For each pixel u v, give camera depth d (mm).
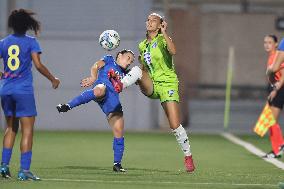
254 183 29141
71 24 65688
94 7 65438
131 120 65750
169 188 27109
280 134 42625
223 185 28203
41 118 65625
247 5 123750
